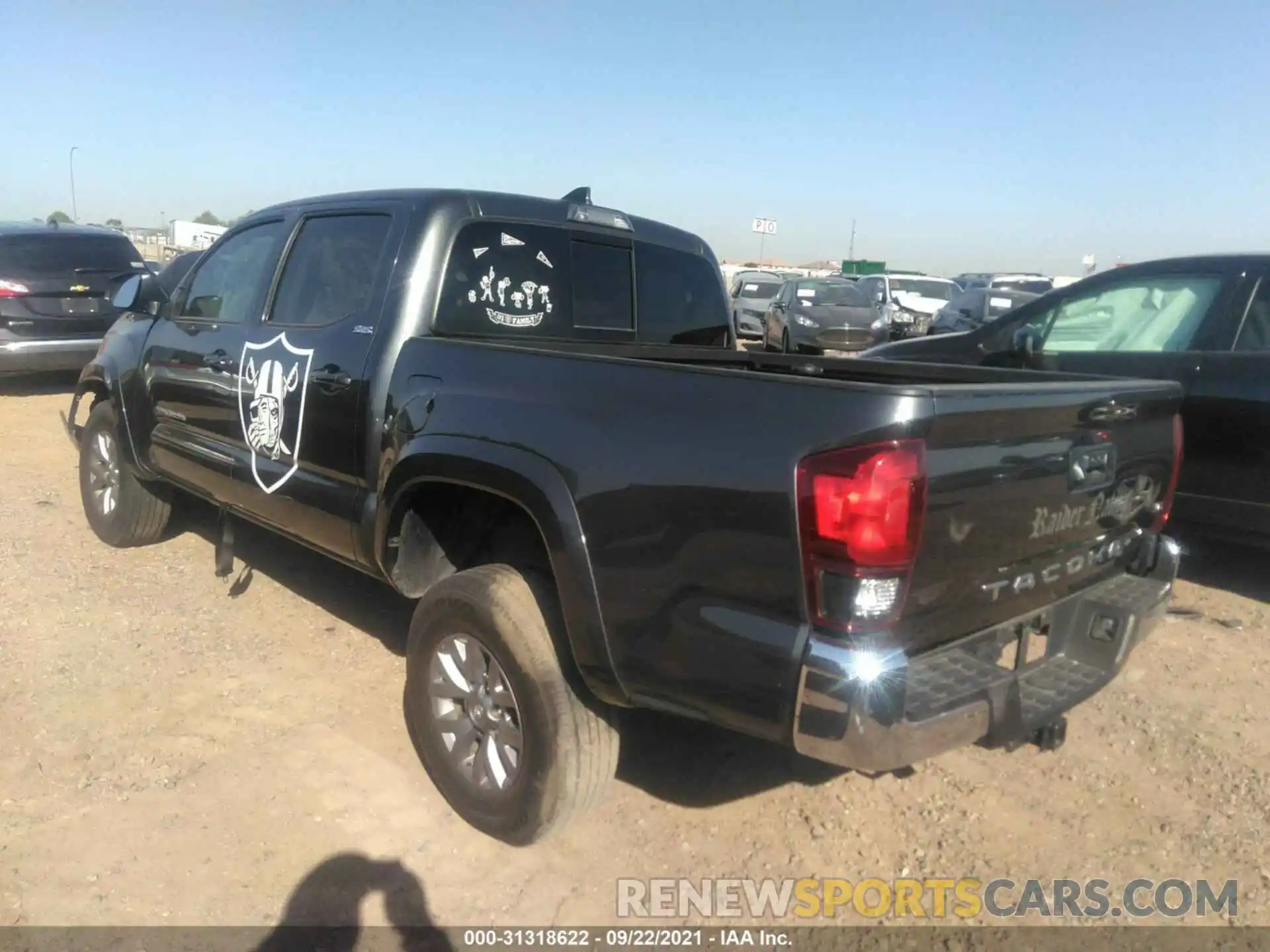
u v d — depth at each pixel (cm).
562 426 286
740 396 251
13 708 389
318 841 317
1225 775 368
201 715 390
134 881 294
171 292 537
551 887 302
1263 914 296
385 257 377
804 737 237
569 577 279
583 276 425
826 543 230
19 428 916
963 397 238
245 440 432
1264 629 500
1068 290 625
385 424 353
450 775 329
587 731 296
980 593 264
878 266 4641
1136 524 337
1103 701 424
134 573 541
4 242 999
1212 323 542
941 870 315
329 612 497
